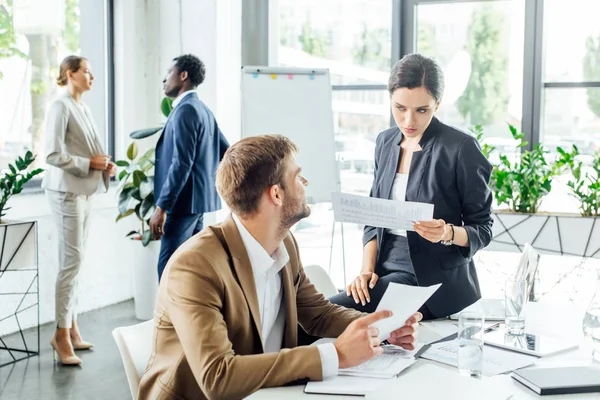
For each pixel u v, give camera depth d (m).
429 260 2.21
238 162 1.67
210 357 1.51
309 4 5.59
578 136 5.05
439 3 5.29
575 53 5.02
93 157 4.05
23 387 3.54
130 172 4.93
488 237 2.25
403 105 2.29
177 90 4.18
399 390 1.41
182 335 1.55
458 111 5.31
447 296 2.20
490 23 5.19
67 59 4.05
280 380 1.50
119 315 5.11
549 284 4.89
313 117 4.87
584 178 4.96
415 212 1.99
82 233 4.05
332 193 2.07
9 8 4.58
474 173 2.28
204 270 1.59
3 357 4.02
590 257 4.52
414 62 2.27
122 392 3.50
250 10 5.54
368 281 2.20
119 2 5.44
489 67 5.21
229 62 5.51
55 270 4.85
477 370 1.55
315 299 2.01
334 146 4.90
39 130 4.83
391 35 5.43
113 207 5.40
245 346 1.68
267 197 1.67
